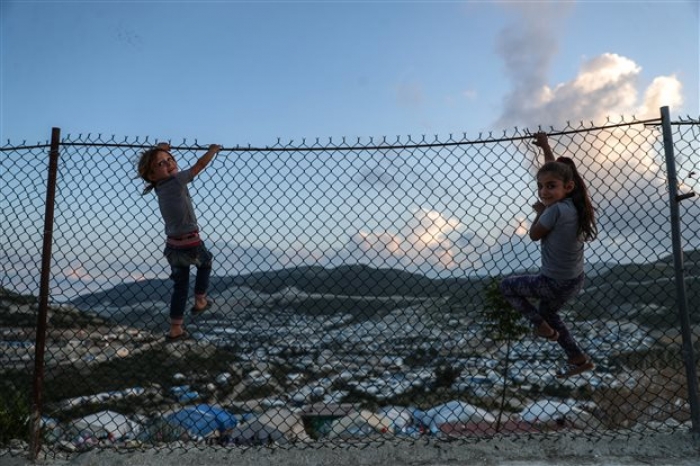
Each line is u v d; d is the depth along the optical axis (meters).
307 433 5.98
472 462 4.08
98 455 4.28
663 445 4.14
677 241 4.11
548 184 3.89
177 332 4.47
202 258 4.43
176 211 4.36
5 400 4.73
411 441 4.38
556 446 4.23
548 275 3.82
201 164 4.39
